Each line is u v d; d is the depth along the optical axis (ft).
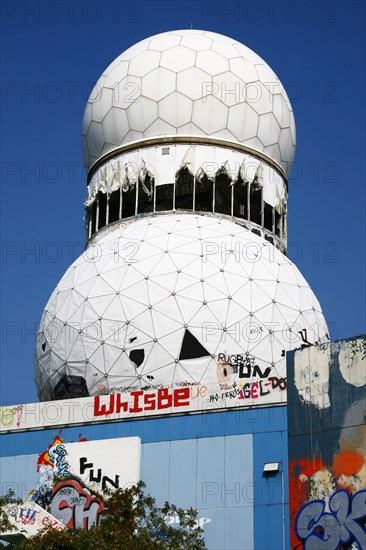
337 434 156.76
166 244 203.31
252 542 158.71
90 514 169.07
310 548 154.61
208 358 192.13
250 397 166.20
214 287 197.26
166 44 226.58
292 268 211.20
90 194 225.35
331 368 159.74
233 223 215.51
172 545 148.46
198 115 219.61
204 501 163.63
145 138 220.23
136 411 173.17
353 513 152.25
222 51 226.17
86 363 196.75
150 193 216.95
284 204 228.02
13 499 165.37
